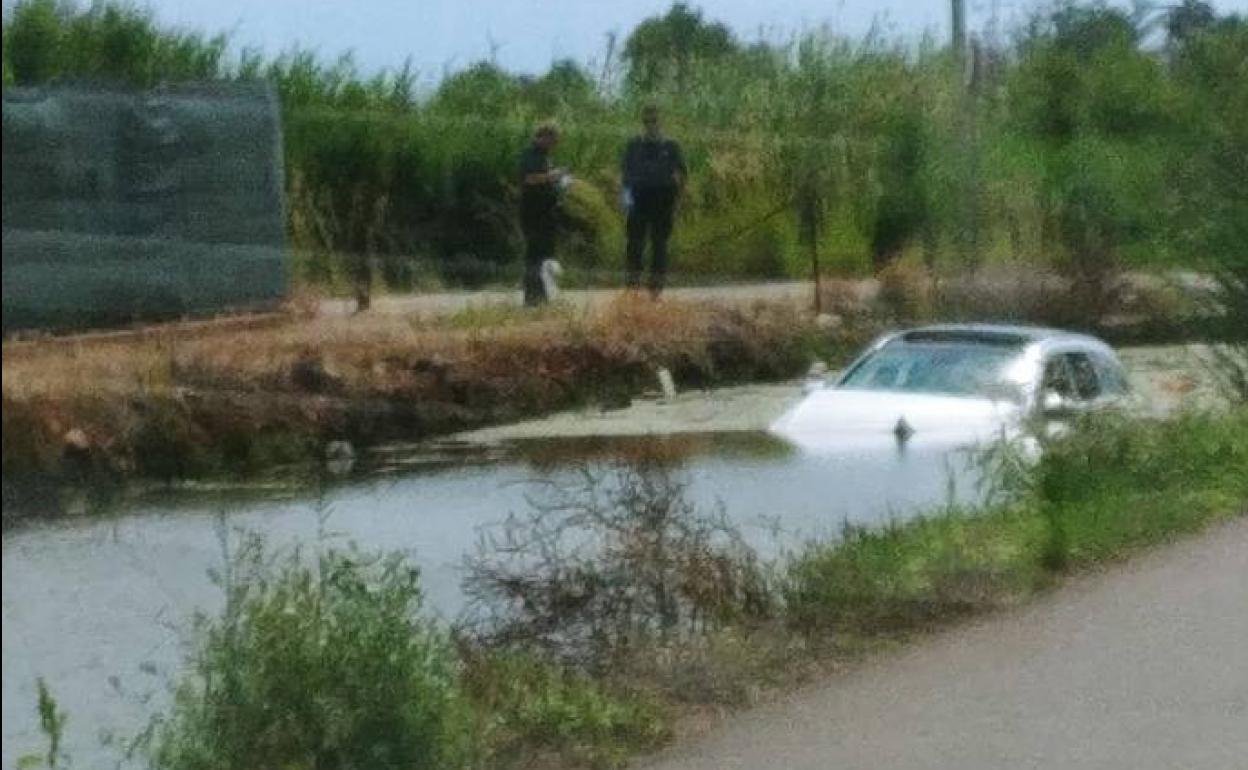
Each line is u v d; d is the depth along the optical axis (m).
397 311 12.75
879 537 14.35
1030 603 13.90
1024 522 15.28
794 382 19.86
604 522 12.38
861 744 10.65
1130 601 13.86
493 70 15.72
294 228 11.44
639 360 17.08
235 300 10.04
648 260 19.75
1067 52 34.22
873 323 22.59
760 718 11.22
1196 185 23.14
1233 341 22.69
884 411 17.66
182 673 9.23
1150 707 11.21
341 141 12.23
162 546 9.20
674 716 11.27
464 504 11.95
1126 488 16.97
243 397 9.98
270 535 10.04
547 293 15.61
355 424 11.41
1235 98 23.09
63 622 8.70
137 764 8.91
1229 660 12.20
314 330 11.16
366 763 9.43
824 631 13.02
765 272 22.80
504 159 15.25
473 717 10.20
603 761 10.46
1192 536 16.23
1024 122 31.64
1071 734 10.73
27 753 8.61
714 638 12.54
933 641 12.91
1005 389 18.53
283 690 9.32
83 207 8.74
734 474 15.02
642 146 20.08
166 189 9.30
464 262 14.28
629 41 21.61
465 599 11.56
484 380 13.50
